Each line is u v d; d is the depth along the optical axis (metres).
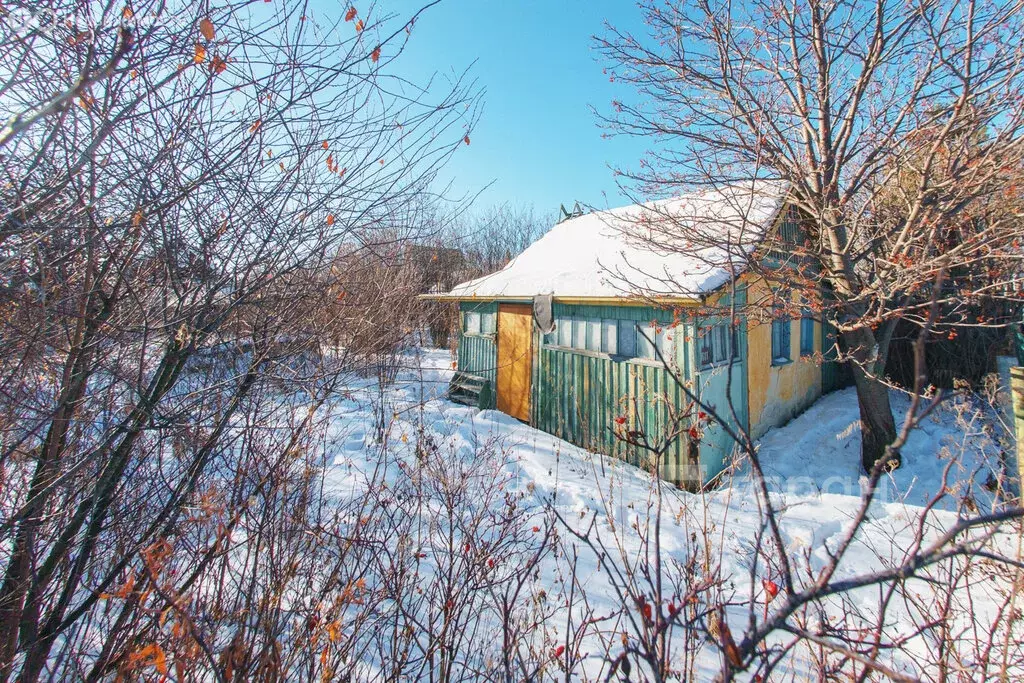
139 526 2.20
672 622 1.31
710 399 6.48
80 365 2.15
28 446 2.26
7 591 2.06
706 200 7.04
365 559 2.81
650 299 6.12
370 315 3.24
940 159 5.73
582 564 3.86
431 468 3.84
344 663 2.14
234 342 2.34
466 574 2.52
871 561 3.94
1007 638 2.09
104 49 1.71
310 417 2.47
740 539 4.23
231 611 2.03
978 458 4.54
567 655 2.17
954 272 6.59
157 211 1.91
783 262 6.46
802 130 6.76
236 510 2.16
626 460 6.86
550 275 8.90
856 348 6.54
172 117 1.92
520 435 8.04
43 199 1.77
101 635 2.17
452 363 12.13
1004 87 5.12
